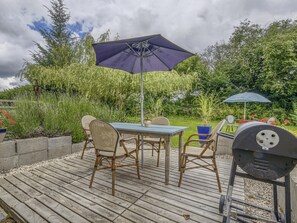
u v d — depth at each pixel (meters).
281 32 10.15
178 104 8.84
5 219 1.75
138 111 6.67
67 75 6.33
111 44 2.38
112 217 1.68
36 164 3.01
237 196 2.08
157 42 2.33
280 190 1.92
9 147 2.76
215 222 1.63
